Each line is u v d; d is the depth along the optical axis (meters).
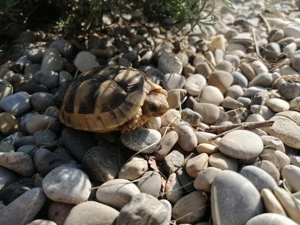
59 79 0.32
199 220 0.22
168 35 0.40
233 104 0.30
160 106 0.24
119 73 0.25
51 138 0.26
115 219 0.20
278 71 0.35
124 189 0.21
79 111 0.24
